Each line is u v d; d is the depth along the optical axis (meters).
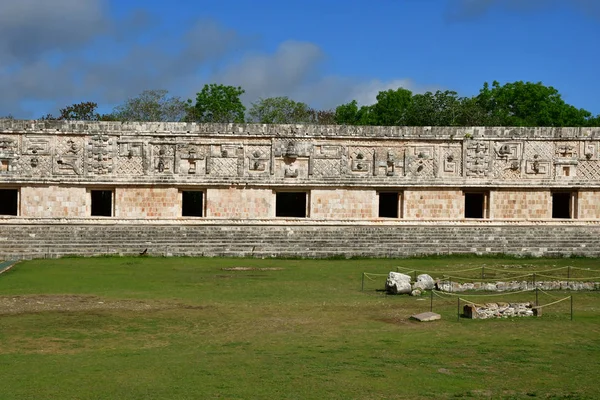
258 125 37.72
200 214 55.09
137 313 18.14
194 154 37.25
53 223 35.84
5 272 26.98
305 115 70.56
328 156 38.12
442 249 35.97
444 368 12.52
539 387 11.40
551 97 70.00
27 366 12.58
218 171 37.50
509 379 11.86
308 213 38.09
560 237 37.62
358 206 38.38
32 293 21.53
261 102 69.56
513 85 70.75
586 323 17.00
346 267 30.56
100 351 13.84
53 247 33.78
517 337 15.24
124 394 10.83
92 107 67.75
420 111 63.62
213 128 37.44
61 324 16.61
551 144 39.22
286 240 36.06
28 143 36.47
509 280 25.66
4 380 11.59
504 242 36.84
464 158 38.84
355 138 38.25
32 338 15.04
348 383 11.51
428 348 14.09
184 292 22.12
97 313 18.09
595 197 39.41
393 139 38.50
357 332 15.77
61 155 36.66
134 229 35.88
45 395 10.75
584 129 39.25
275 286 23.83
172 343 14.61
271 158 37.78
